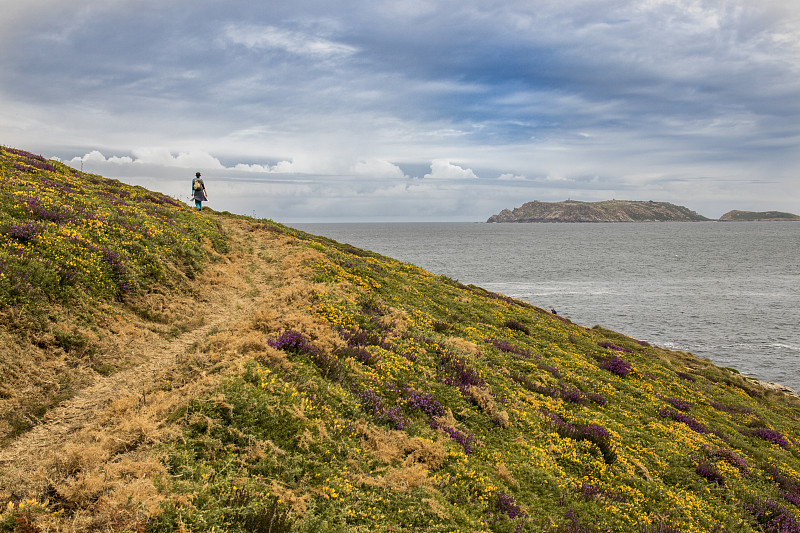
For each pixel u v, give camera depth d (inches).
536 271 4830.2
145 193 1321.4
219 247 933.8
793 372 1900.8
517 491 426.6
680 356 1689.2
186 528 239.8
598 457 558.9
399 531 308.2
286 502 292.7
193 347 478.3
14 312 391.9
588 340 1298.0
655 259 6264.8
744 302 3270.2
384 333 677.3
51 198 693.3
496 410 565.0
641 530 425.4
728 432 852.6
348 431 400.8
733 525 498.9
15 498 241.6
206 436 322.3
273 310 597.3
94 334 435.8
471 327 986.1
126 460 279.4
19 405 321.1
